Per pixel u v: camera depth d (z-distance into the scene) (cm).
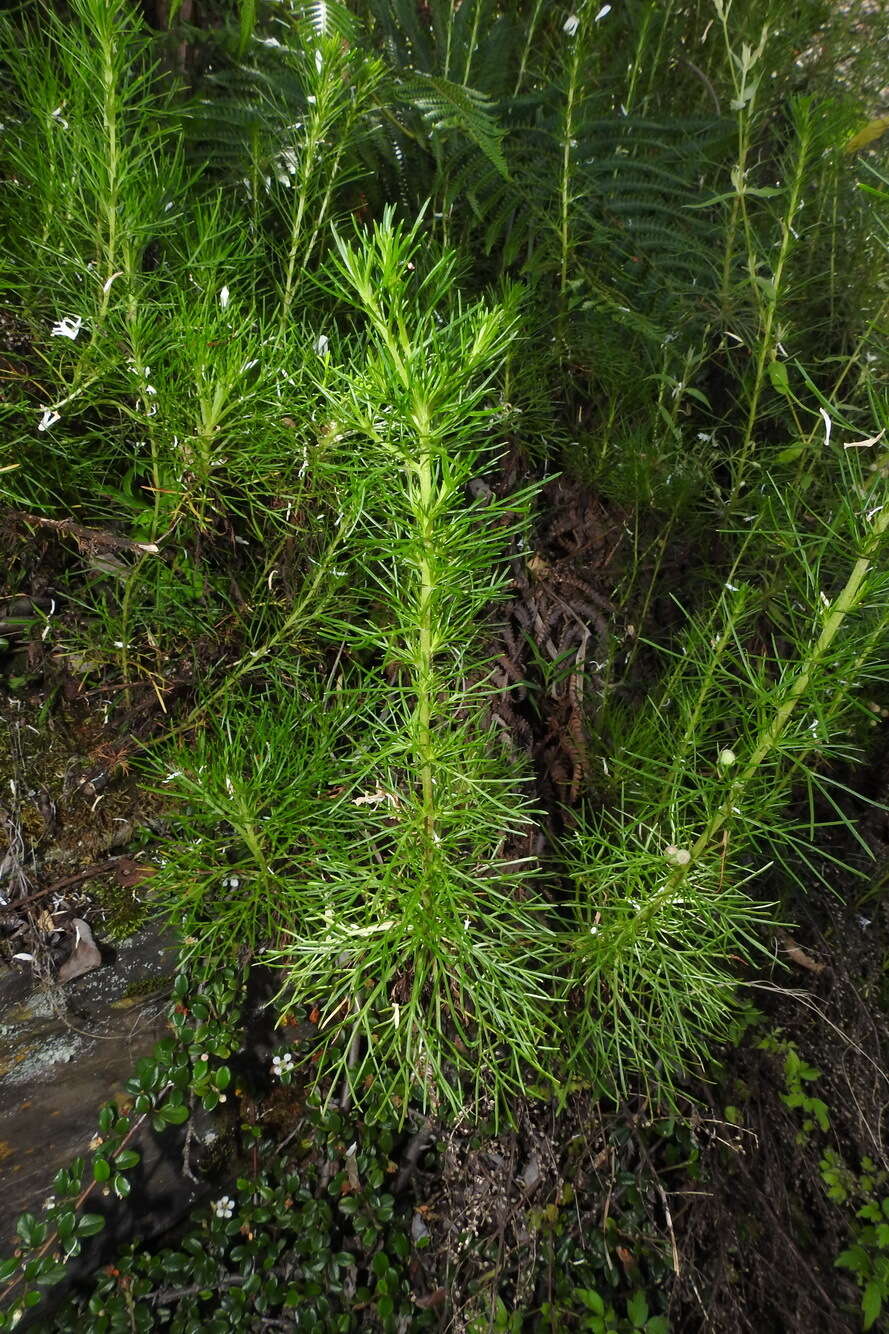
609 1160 48
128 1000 45
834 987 54
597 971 43
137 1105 43
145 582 44
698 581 59
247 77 55
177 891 44
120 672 47
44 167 38
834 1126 53
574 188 58
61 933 44
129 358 39
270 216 54
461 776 37
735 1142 49
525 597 54
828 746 38
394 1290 45
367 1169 47
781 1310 47
